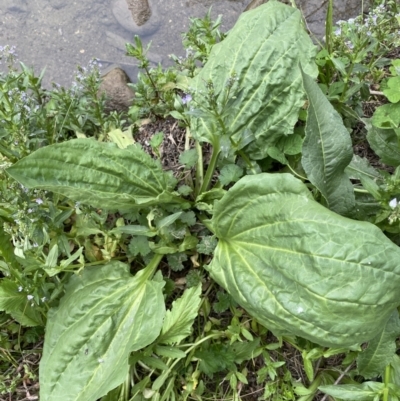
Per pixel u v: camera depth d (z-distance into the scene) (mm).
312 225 322
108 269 426
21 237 421
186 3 602
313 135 363
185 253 446
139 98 520
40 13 617
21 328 464
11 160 418
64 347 403
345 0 569
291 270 328
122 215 475
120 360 380
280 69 431
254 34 439
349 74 425
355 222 313
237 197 359
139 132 522
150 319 391
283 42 434
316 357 383
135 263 464
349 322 311
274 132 432
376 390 350
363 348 403
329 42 477
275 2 449
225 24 589
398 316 356
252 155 440
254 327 426
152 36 599
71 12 614
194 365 431
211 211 417
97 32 607
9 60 457
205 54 496
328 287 312
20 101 410
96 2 613
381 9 409
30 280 397
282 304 333
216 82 440
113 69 579
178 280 454
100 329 406
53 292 413
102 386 368
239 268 362
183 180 485
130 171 411
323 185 372
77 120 495
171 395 416
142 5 601
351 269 306
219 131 422
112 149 403
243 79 434
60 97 485
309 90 358
